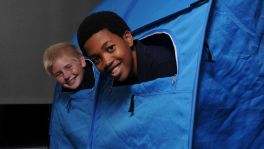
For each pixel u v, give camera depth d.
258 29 0.82
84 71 1.27
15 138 1.96
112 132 0.93
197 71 0.69
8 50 1.94
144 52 0.86
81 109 1.20
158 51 0.86
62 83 1.28
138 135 0.82
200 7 0.77
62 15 2.05
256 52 0.81
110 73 0.83
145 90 0.82
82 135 1.15
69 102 1.29
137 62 0.87
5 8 1.93
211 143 0.72
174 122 0.71
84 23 0.83
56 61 1.25
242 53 0.78
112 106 0.97
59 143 1.37
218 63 0.75
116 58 0.81
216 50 0.75
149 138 0.78
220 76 0.75
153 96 0.79
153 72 0.84
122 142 0.88
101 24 0.81
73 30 2.07
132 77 0.91
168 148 0.72
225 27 0.77
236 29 0.79
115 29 0.82
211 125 0.72
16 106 1.96
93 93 1.12
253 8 0.82
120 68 0.83
